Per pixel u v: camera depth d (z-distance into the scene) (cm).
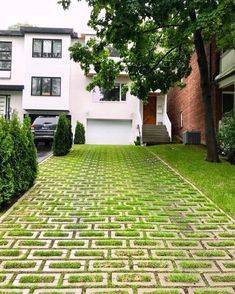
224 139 1273
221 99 1661
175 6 1084
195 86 1995
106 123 2550
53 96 2436
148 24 1353
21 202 677
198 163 1182
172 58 1545
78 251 438
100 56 1420
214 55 1655
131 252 437
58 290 342
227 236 501
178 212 621
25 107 2420
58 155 1399
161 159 1297
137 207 651
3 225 538
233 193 747
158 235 500
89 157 1358
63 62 2438
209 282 362
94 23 1267
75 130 2352
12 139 684
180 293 338
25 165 765
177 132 2542
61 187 821
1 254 426
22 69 2470
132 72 1488
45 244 461
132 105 2527
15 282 357
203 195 750
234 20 1040
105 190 794
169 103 2856
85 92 2522
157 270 389
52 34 2430
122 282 360
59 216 589
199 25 1001
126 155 1423
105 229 525
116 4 1072
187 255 431
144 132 2297
